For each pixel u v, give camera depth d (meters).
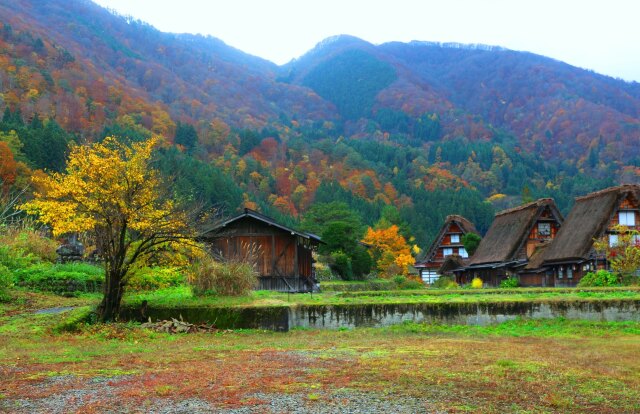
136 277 18.20
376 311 18.02
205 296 18.98
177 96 185.50
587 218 37.34
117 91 140.50
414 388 8.94
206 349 13.43
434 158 179.12
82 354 12.24
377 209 108.88
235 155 131.88
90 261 28.09
